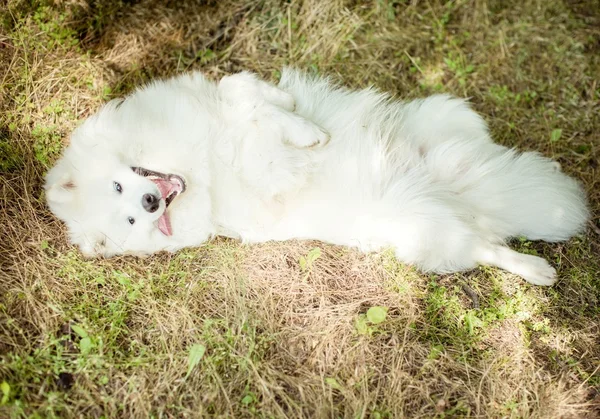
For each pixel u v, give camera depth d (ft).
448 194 5.24
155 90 5.03
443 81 6.31
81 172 4.80
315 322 4.97
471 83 6.24
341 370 4.77
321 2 6.35
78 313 4.90
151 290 5.02
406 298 5.07
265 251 5.28
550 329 4.99
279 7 6.39
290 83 5.42
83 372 4.63
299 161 5.03
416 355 4.85
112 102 5.09
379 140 5.25
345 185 5.15
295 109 5.24
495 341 4.96
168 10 6.36
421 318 5.01
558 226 5.29
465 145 5.33
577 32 6.39
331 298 5.10
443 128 5.47
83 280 5.04
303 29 6.35
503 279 5.22
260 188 5.01
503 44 6.37
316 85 5.45
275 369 4.75
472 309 5.07
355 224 5.19
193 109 4.87
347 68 6.25
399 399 4.65
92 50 6.12
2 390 4.33
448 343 4.93
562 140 5.91
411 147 5.41
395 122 5.45
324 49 6.31
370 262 5.21
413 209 5.11
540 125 6.00
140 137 4.81
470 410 4.66
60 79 5.77
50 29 5.87
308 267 5.18
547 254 5.38
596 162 5.80
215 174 4.93
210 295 5.08
